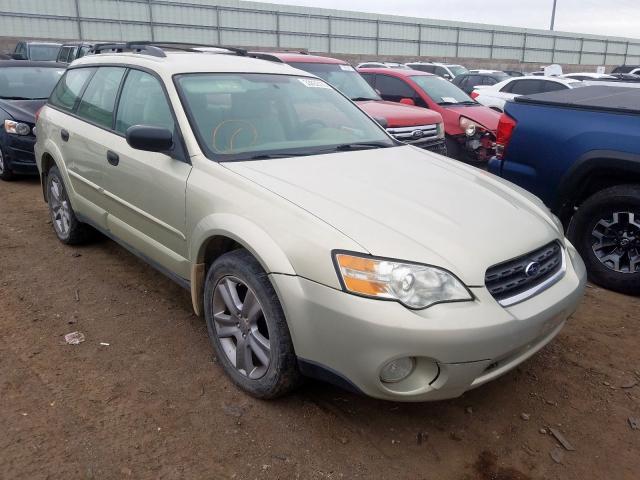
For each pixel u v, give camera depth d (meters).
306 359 2.59
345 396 3.04
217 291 3.08
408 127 7.47
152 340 3.54
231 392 3.04
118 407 2.88
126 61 4.13
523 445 2.74
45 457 2.52
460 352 2.35
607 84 6.49
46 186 5.23
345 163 3.38
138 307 3.97
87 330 3.63
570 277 2.95
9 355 3.30
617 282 4.40
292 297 2.54
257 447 2.64
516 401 3.07
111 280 4.39
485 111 9.25
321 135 3.82
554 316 2.70
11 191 7.06
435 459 2.62
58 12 31.36
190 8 34.97
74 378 3.11
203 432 2.72
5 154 7.29
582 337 3.75
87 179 4.30
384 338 2.33
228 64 3.98
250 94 3.79
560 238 3.10
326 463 2.56
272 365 2.76
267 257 2.63
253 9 36.81
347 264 2.43
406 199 2.90
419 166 3.53
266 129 3.61
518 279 2.65
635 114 4.19
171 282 4.39
